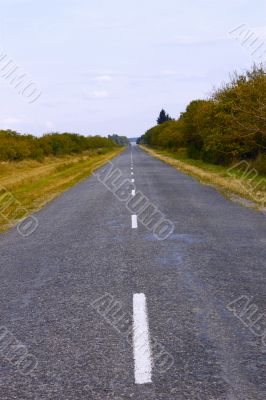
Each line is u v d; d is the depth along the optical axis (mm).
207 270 6793
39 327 4816
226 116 25484
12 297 5871
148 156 60562
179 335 4469
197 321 4816
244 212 12375
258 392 3418
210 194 16688
